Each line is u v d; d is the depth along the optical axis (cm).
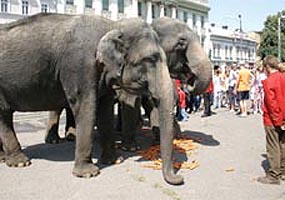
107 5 6919
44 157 1045
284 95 825
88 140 876
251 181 845
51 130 1234
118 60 846
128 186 809
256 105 2061
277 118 820
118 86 897
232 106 2184
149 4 7838
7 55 922
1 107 955
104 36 850
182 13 8762
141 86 845
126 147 1102
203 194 762
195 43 1114
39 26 915
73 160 1012
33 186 813
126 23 861
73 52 867
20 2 5338
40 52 897
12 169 934
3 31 941
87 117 873
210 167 949
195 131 1446
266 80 831
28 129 1567
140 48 835
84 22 886
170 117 803
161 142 811
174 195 755
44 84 918
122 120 1104
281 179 853
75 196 756
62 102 950
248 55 10369
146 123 1483
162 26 1111
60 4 5981
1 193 775
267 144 845
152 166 943
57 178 864
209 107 1939
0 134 966
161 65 831
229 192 775
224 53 9531
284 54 7606
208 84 1102
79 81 868
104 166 954
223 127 1554
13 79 925
